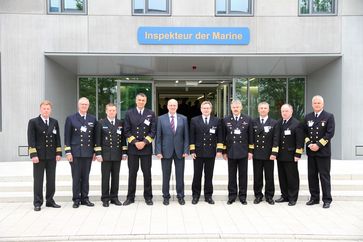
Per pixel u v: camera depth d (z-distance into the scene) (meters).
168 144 7.97
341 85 12.66
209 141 7.99
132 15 12.54
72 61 13.16
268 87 15.62
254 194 8.34
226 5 12.65
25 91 12.34
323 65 13.82
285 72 15.02
